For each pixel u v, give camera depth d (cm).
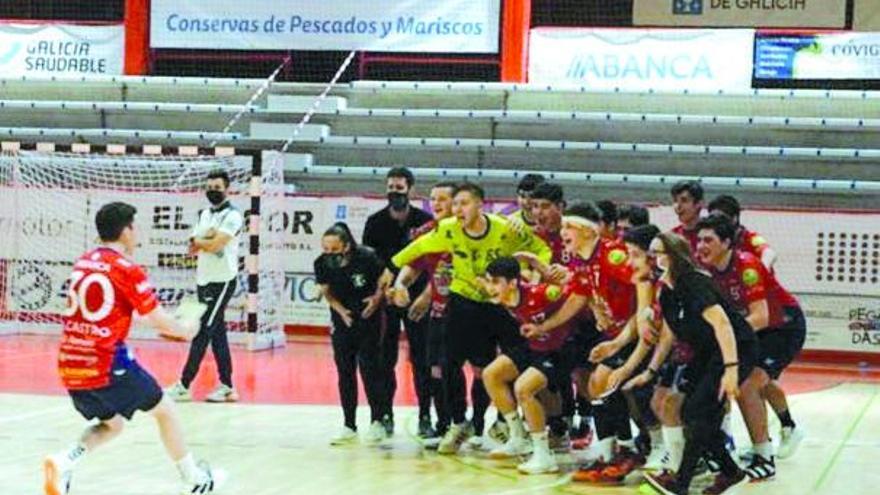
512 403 1125
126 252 907
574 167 2427
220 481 973
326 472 1066
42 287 2233
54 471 885
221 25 2594
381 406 1220
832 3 2423
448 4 2544
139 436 1212
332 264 1185
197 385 1611
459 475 1064
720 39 2445
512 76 2544
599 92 2462
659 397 1021
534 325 1059
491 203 2172
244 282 2133
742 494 1021
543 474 1075
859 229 2092
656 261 973
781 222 2119
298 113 2517
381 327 1205
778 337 1083
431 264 1171
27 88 2634
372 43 2562
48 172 2256
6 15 2770
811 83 2541
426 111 2483
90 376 879
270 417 1370
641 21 2520
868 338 2092
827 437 1332
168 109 2550
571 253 1063
